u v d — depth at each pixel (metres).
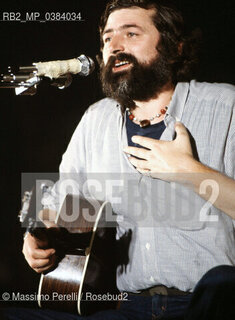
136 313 6.63
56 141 9.98
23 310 6.55
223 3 9.09
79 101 9.85
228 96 6.82
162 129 7.09
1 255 9.95
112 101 7.77
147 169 6.40
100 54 9.51
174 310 6.42
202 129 6.80
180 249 6.69
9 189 9.93
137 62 6.93
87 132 7.81
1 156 9.88
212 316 5.61
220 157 6.66
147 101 7.14
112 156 7.36
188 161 6.16
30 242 7.05
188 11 9.16
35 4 9.45
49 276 7.14
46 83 6.17
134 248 7.07
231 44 9.16
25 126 9.90
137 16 7.02
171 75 7.19
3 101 9.77
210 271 5.72
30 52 9.50
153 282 6.79
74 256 7.15
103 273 7.15
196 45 7.70
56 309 7.04
